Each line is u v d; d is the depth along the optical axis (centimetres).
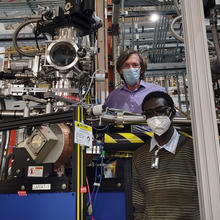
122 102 217
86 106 162
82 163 132
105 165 180
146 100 147
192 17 106
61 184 129
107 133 165
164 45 416
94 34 226
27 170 145
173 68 433
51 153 149
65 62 187
